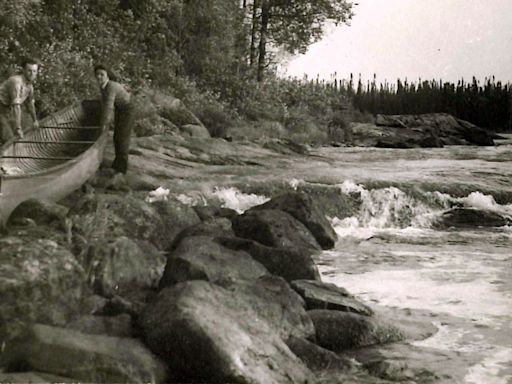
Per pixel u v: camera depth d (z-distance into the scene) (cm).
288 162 1611
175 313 446
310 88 3003
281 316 513
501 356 513
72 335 425
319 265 830
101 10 2145
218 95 2427
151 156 1409
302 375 445
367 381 461
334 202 1208
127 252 604
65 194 911
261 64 2905
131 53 2033
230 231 849
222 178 1284
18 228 631
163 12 2384
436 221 1191
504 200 1292
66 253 506
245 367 426
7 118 1003
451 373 477
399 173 1480
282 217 891
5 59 1515
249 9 2878
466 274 785
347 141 2742
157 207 861
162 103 1938
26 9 1620
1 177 703
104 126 1059
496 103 4397
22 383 376
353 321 539
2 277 452
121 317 484
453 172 1536
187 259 604
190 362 430
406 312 628
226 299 495
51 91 1538
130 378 405
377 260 865
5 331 438
